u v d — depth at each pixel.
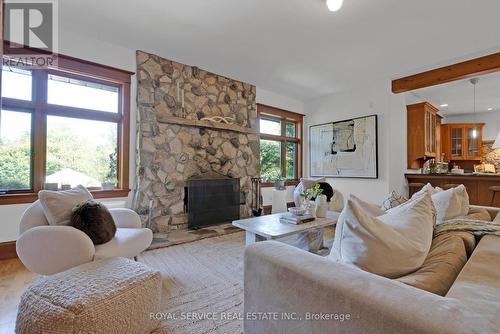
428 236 1.13
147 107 3.64
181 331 1.52
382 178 4.63
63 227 1.75
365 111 4.95
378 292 0.73
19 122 2.88
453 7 2.53
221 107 4.54
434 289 0.85
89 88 3.38
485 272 0.97
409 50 3.48
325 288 0.80
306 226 2.52
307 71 4.29
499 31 2.97
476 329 0.56
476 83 4.62
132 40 3.32
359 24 2.86
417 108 5.02
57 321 1.10
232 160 4.68
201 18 2.80
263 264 1.05
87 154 3.37
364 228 0.99
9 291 1.99
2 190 2.79
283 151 5.86
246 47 3.46
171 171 3.87
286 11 2.64
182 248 3.06
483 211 2.31
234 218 4.54
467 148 6.91
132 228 2.41
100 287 1.29
